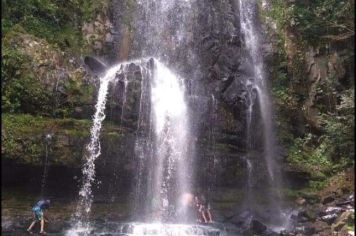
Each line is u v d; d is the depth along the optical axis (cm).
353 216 1317
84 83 1429
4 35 1388
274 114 1773
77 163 1303
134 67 1532
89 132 1341
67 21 1608
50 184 1301
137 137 1425
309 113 1820
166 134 1509
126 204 1379
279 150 1691
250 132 1672
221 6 1870
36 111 1350
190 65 1723
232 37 1825
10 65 1334
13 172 1248
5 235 1161
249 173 1571
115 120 1431
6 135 1230
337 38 1802
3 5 1459
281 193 1580
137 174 1404
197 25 1794
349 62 1795
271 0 2041
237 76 1738
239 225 1397
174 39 1758
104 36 1642
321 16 1880
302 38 1920
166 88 1583
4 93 1311
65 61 1446
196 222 1417
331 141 1705
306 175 1650
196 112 1591
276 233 1320
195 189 1485
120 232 1238
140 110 1477
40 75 1373
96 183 1347
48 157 1270
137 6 1741
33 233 1187
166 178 1456
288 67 1898
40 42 1435
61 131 1299
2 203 1236
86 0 1659
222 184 1524
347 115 1642
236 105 1661
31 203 1273
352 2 1819
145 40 1719
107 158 1352
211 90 1664
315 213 1441
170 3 1792
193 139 1543
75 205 1316
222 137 1598
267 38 1939
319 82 1834
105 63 1611
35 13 1548
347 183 1583
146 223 1337
